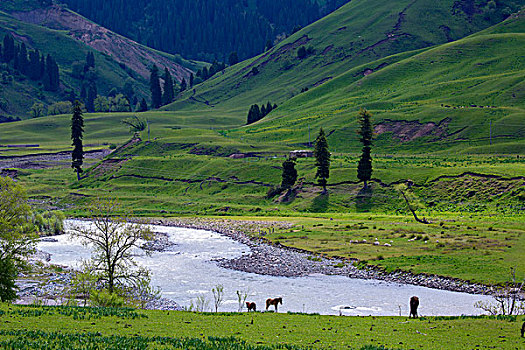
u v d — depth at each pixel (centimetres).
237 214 13888
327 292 5812
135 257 8219
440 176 13875
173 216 13838
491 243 7512
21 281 6372
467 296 5481
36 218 11025
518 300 5181
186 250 8925
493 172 13025
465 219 10225
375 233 9138
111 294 4525
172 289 6044
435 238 8250
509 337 3150
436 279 6112
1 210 4819
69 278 6562
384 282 6256
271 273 6906
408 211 12675
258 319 3709
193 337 2980
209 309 5025
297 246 8562
